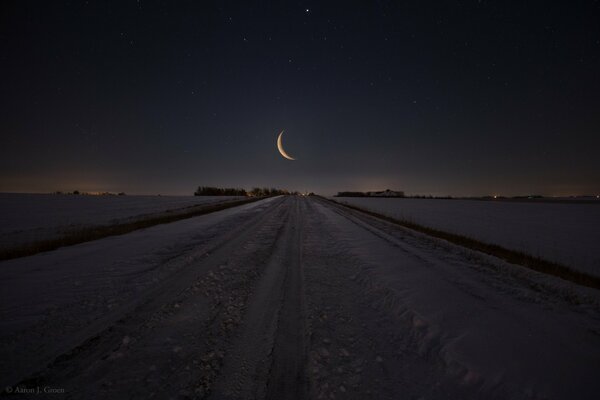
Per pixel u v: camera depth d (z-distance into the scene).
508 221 18.25
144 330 3.10
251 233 9.90
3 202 25.27
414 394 2.22
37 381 2.24
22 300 3.85
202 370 2.44
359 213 18.59
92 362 2.51
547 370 2.44
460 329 3.18
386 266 5.84
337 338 3.04
